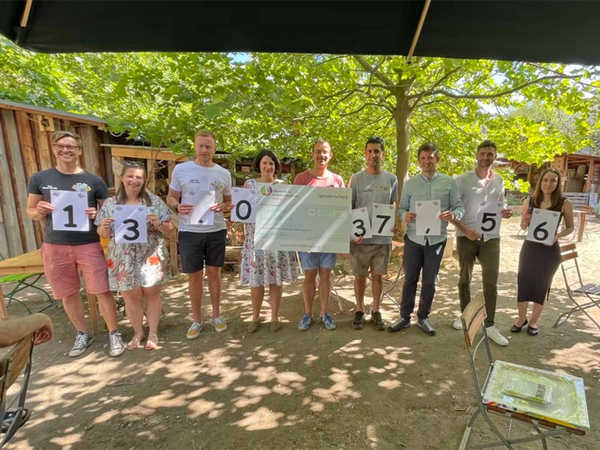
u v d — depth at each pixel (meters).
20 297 4.23
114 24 1.29
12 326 1.20
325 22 1.32
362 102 6.68
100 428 2.09
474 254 3.16
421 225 2.97
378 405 2.29
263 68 3.56
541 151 5.61
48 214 2.68
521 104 5.67
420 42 1.37
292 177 7.98
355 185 3.24
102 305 2.90
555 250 3.04
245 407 2.28
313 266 3.22
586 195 12.61
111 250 2.81
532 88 4.87
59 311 3.81
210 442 1.98
